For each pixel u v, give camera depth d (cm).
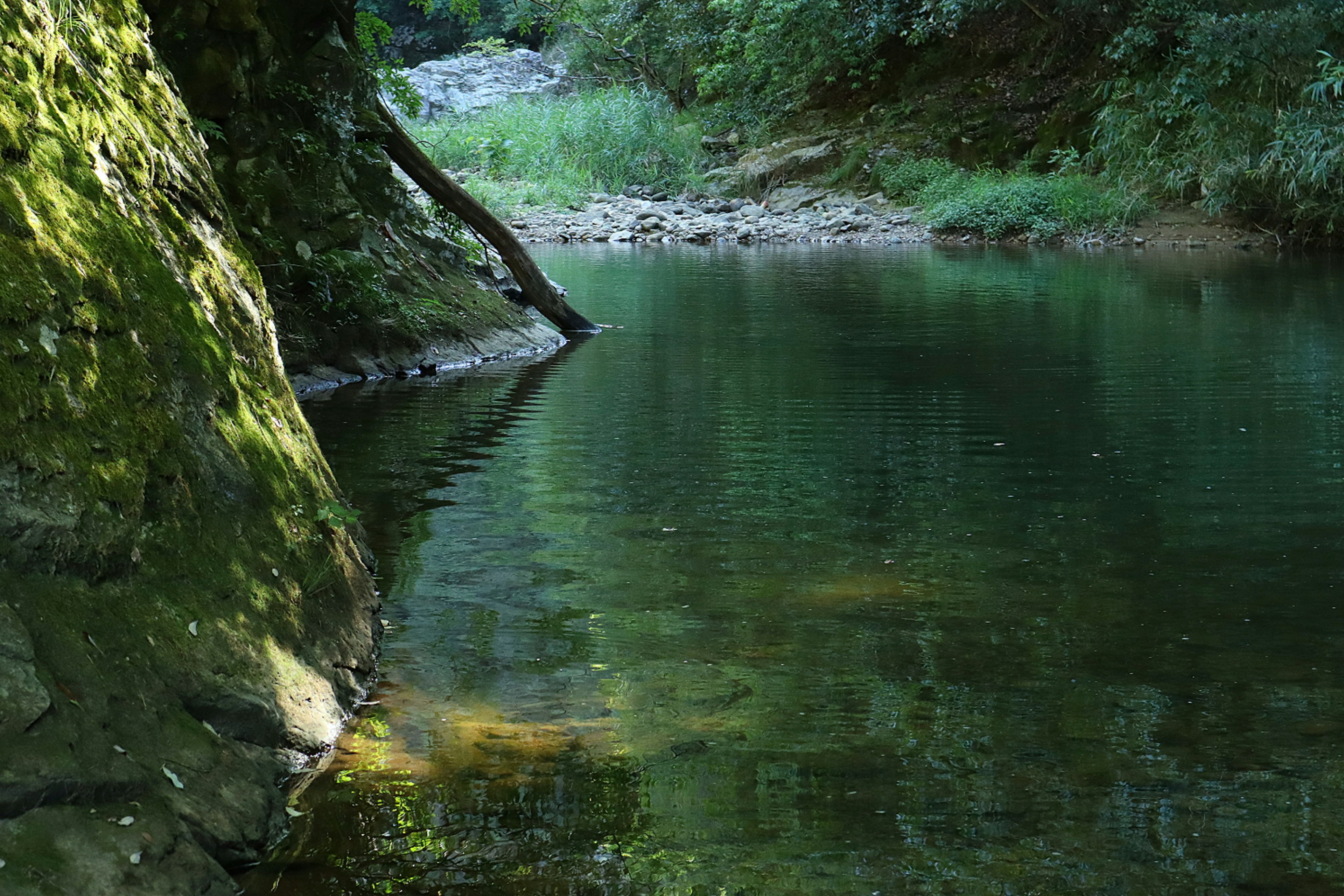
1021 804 261
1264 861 239
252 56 827
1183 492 513
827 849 245
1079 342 929
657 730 297
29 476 256
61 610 247
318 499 380
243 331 404
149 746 242
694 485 534
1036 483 532
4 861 200
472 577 413
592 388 772
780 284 1376
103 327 305
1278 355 859
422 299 899
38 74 341
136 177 378
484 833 252
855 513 488
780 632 362
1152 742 289
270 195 823
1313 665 334
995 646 349
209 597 290
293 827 254
